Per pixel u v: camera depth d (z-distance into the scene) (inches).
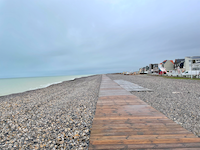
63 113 216.5
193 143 104.2
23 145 122.8
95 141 111.1
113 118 163.6
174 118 164.1
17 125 177.3
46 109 255.9
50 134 142.2
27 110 259.6
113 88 451.5
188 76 954.7
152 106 221.9
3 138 139.9
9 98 434.3
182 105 223.0
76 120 178.7
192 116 170.1
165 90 382.6
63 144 119.1
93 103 266.4
